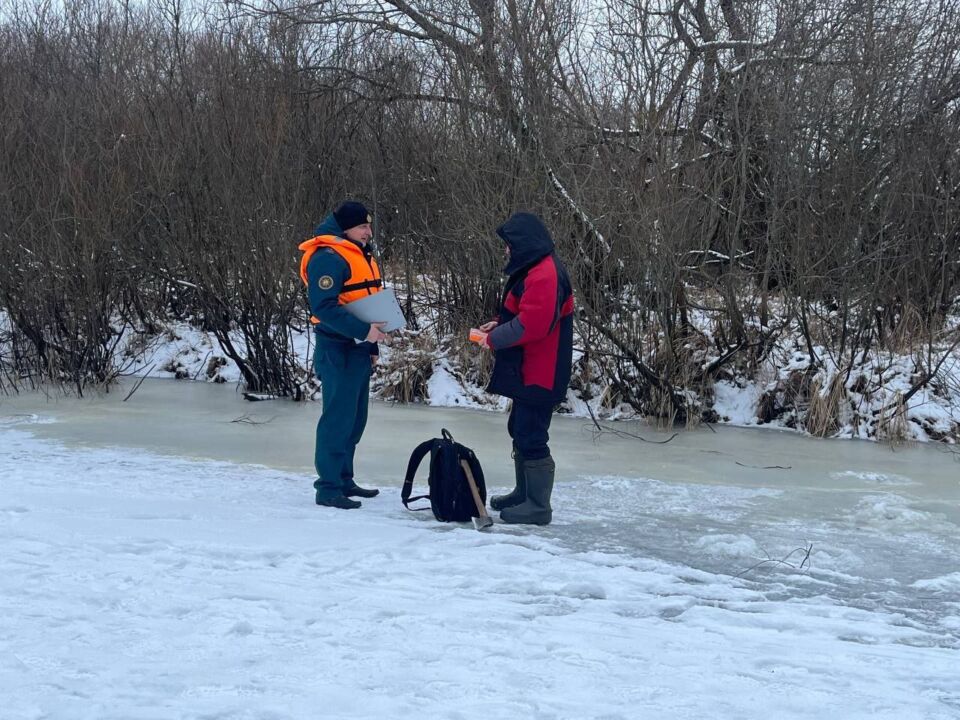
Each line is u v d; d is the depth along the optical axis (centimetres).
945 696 362
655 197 994
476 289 1164
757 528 628
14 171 1217
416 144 1315
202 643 386
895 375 979
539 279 568
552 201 1077
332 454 646
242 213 1140
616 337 1002
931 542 601
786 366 1030
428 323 1248
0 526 559
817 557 562
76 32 1532
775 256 1056
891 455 872
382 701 332
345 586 475
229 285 1158
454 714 322
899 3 1122
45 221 1170
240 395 1141
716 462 833
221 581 473
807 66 1072
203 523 585
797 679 372
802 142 1043
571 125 1084
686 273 1034
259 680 348
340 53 1447
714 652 399
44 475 712
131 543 533
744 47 1079
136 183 1225
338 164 1382
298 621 417
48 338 1191
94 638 387
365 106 1398
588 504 681
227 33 1428
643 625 438
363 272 631
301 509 633
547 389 596
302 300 1216
